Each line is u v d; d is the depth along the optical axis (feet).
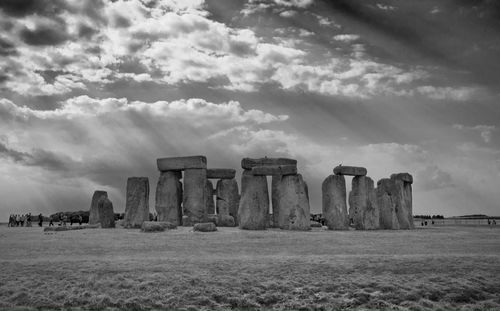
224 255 80.07
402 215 150.00
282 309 60.03
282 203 131.44
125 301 60.75
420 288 64.75
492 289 65.51
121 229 126.82
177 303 60.59
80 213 222.69
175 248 87.92
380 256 77.71
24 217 189.26
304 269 69.77
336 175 140.26
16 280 65.21
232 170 165.17
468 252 84.58
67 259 75.92
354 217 144.05
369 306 61.05
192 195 142.00
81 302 60.49
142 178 135.23
